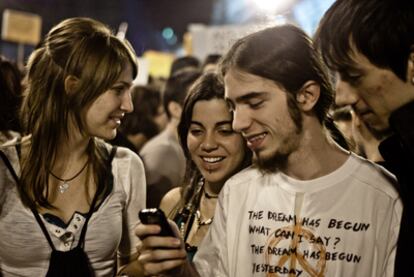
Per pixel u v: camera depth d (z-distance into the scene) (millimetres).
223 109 1751
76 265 1599
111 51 1590
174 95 2924
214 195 1853
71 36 1592
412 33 1135
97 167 1693
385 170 1403
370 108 1252
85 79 1563
